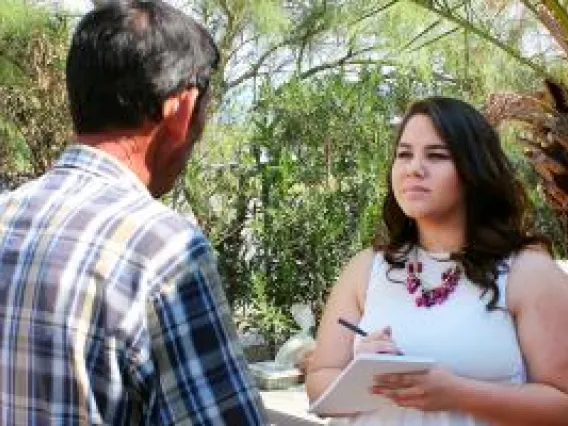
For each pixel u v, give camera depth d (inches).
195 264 51.1
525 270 80.1
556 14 127.4
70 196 53.1
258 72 331.6
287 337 260.4
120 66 52.5
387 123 278.5
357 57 330.0
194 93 55.2
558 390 76.9
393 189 86.0
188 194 276.1
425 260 83.8
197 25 56.0
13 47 269.3
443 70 287.6
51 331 49.6
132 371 49.1
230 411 50.1
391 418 78.4
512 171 84.4
